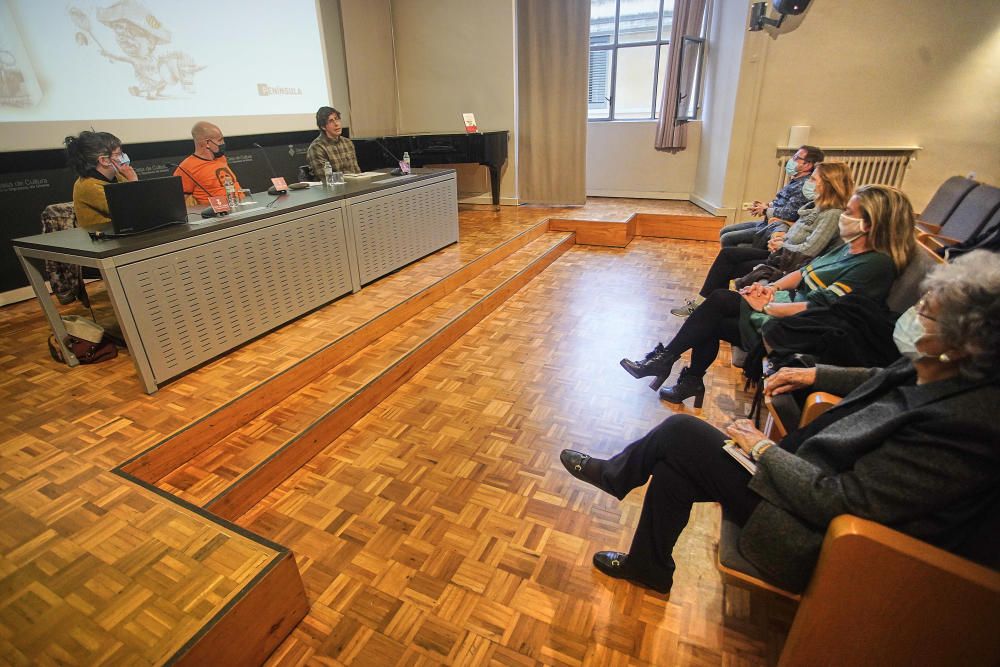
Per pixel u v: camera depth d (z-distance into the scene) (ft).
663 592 4.58
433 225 12.82
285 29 14.61
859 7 13.29
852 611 2.96
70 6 10.12
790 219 10.15
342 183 10.96
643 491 5.95
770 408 5.28
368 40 17.22
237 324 7.86
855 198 5.95
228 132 13.51
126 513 4.73
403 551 5.16
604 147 20.35
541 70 17.30
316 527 5.47
